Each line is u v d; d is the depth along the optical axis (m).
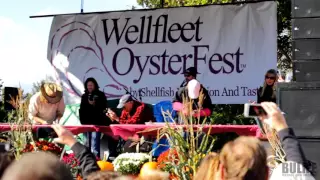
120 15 12.03
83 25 12.26
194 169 4.64
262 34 11.08
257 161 2.52
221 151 2.67
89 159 3.46
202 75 11.35
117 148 8.66
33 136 5.71
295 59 5.20
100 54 12.09
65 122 11.97
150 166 5.04
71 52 12.27
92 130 7.58
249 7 11.17
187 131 4.85
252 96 11.04
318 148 4.78
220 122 12.80
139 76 11.79
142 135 7.21
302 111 4.84
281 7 14.36
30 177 1.76
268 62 11.01
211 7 11.41
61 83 12.26
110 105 11.88
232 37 11.25
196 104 7.12
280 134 3.09
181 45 11.59
